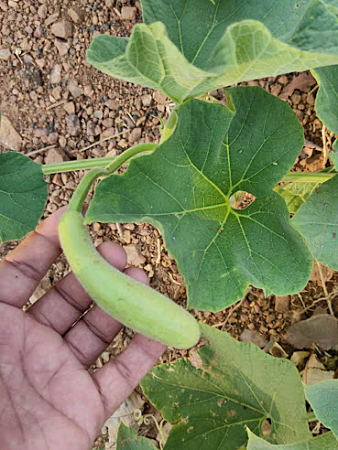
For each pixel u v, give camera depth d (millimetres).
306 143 354
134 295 191
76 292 264
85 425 240
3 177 239
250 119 234
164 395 307
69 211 209
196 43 231
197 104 212
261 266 230
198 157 223
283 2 223
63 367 245
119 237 377
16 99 385
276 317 364
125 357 254
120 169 373
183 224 219
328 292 354
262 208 237
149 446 290
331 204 225
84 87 379
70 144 384
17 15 381
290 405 286
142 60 190
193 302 209
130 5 367
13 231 237
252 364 292
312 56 173
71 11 373
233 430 307
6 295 260
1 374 234
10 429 226
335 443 252
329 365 352
